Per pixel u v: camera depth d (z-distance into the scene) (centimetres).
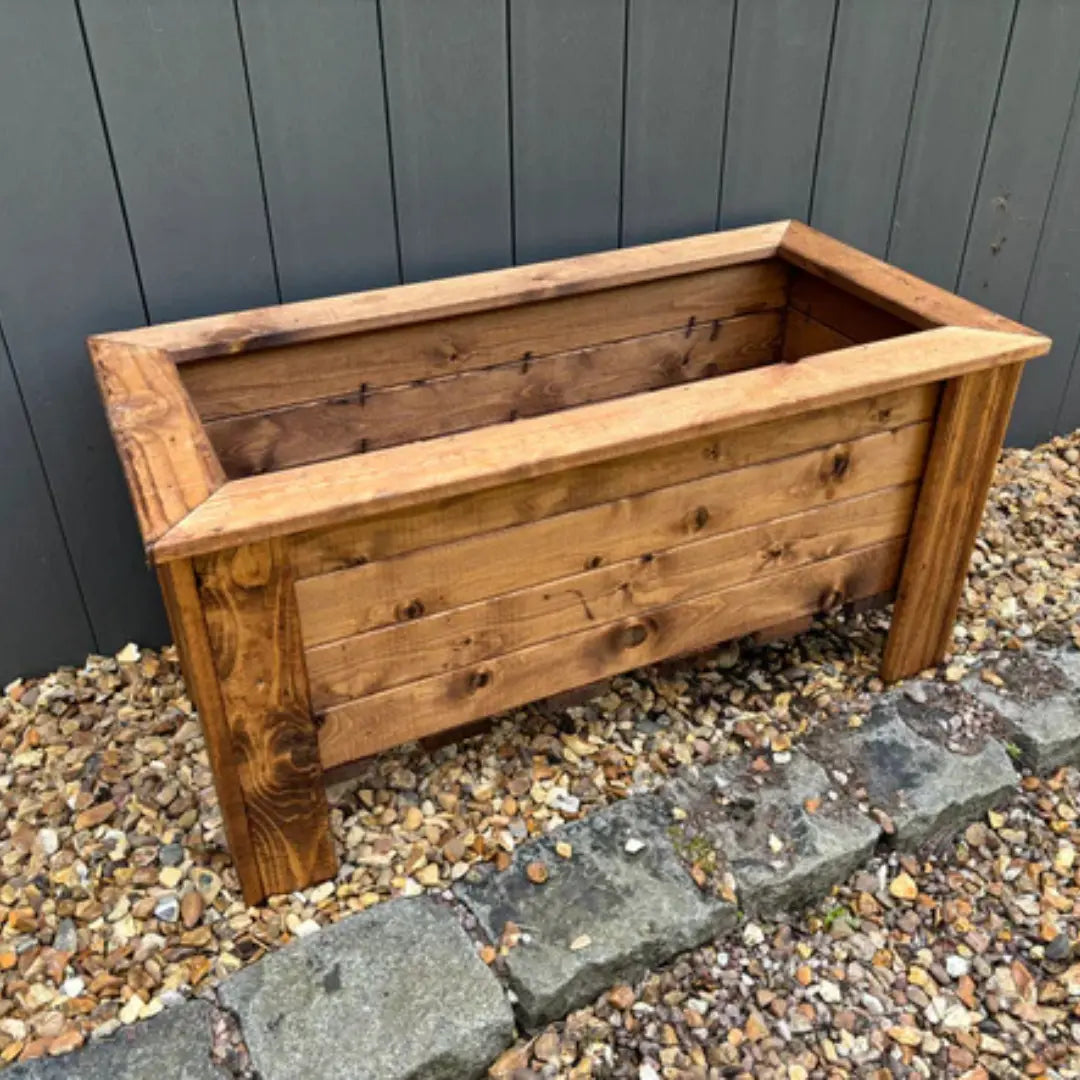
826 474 171
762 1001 155
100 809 174
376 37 176
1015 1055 151
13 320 174
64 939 155
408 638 150
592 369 208
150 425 144
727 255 205
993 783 180
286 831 156
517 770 182
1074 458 278
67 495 191
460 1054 141
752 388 155
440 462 138
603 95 197
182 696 198
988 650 210
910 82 220
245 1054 140
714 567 171
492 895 159
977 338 170
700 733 191
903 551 190
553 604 159
